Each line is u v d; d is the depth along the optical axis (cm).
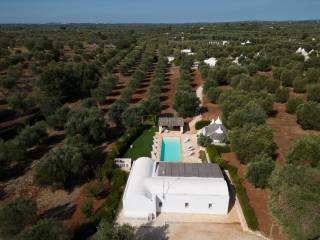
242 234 3703
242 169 5116
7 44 18512
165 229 3803
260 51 16475
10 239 3212
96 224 3753
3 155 5188
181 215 4075
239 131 5406
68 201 4412
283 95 8975
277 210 3189
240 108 6588
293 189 3097
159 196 4050
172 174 4359
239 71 10819
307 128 7006
